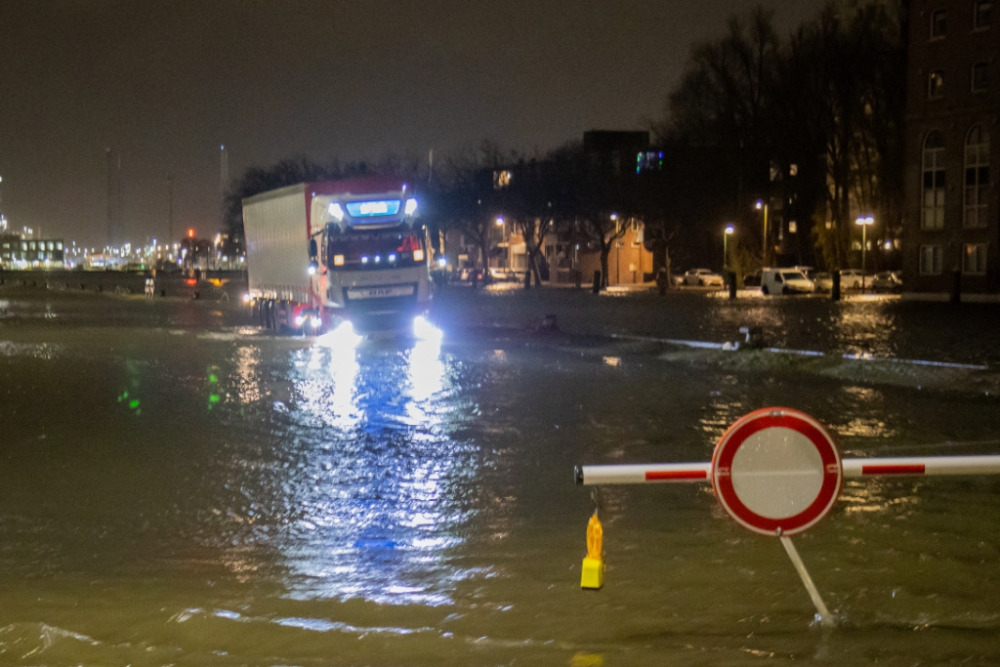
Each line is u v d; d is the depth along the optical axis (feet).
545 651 19.04
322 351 90.38
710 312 148.15
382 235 96.94
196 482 34.99
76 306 187.93
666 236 281.13
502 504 31.71
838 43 238.68
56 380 66.59
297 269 106.11
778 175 298.15
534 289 270.67
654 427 46.21
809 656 18.66
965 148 191.52
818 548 26.21
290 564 25.32
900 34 238.07
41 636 19.94
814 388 61.36
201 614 21.21
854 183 254.68
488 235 397.19
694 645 19.29
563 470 36.81
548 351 89.51
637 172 270.05
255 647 19.44
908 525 28.53
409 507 31.37
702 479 18.71
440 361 79.97
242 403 55.11
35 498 32.65
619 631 20.10
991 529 28.02
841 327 113.50
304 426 47.03
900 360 67.67
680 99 260.62
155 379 67.10
